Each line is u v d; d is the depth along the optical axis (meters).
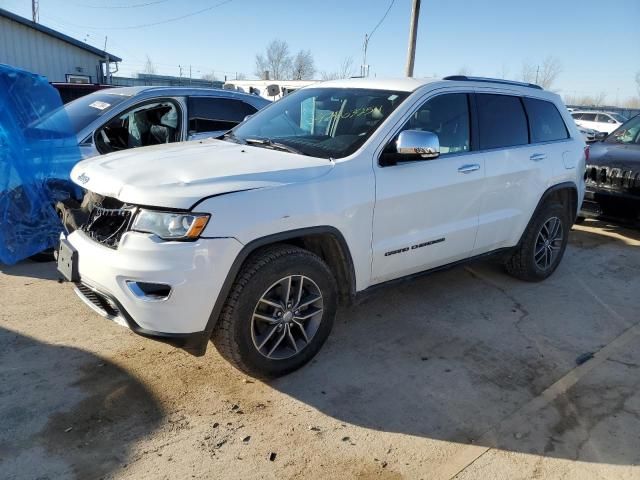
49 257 5.17
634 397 3.30
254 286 3.02
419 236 3.84
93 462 2.58
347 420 2.99
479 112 4.34
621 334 4.18
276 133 4.08
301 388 3.28
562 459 2.73
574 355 3.82
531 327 4.25
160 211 2.81
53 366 3.38
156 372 3.38
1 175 4.63
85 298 3.22
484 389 3.35
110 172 3.21
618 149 7.00
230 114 6.70
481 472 2.62
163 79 37.75
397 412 3.08
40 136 4.91
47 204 4.97
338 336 3.97
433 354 3.76
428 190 3.79
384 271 3.70
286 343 3.37
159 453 2.67
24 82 4.86
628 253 6.36
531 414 3.10
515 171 4.50
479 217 4.31
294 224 3.09
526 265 5.00
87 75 21.89
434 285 5.03
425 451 2.76
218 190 2.89
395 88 4.01
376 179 3.49
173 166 3.22
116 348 3.64
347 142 3.62
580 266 5.81
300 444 2.78
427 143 3.44
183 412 3.00
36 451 2.63
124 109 5.84
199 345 2.98
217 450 2.71
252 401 3.13
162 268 2.75
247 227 2.90
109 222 3.10
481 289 4.98
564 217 5.21
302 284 3.28
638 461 2.73
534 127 4.88
